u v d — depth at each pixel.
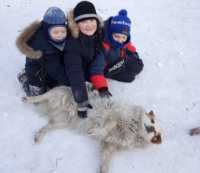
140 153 1.42
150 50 1.95
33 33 1.50
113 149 1.41
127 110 1.43
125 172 1.36
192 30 2.10
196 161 1.40
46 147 1.43
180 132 1.51
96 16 1.51
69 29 1.50
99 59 1.60
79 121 1.46
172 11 2.26
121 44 1.63
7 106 1.58
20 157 1.39
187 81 1.77
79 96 1.44
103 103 1.45
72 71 1.48
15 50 1.90
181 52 1.94
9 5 2.26
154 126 1.39
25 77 1.62
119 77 1.73
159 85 1.74
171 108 1.62
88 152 1.42
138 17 2.20
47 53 1.52
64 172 1.34
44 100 1.54
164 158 1.41
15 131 1.48
